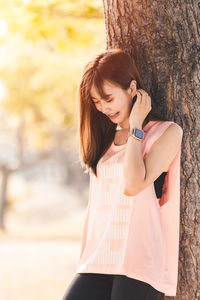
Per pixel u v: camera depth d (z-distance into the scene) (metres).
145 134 2.92
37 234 23.19
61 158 45.19
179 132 2.87
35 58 10.04
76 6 6.57
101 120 3.11
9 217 33.22
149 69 3.22
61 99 11.53
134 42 3.26
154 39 3.20
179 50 3.15
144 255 2.75
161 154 2.79
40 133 29.02
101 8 6.57
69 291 2.91
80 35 6.98
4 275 9.88
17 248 15.26
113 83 2.87
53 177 55.22
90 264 2.86
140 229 2.77
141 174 2.70
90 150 3.11
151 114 3.00
